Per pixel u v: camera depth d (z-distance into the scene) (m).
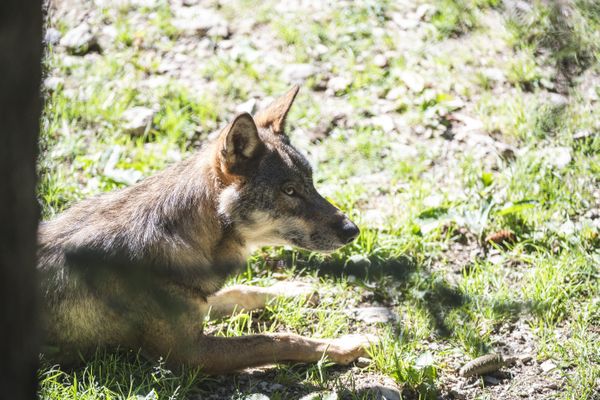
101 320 7.48
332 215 7.96
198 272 7.48
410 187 10.77
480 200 10.31
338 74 12.84
